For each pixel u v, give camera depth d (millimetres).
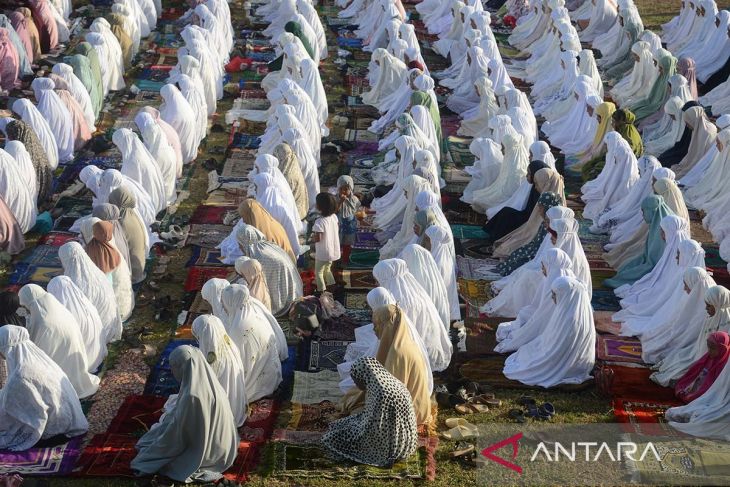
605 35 24547
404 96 19375
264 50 23453
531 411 11367
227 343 10719
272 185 14523
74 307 11539
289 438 10734
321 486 10086
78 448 10406
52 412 10344
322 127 19125
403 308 11695
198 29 20797
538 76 22516
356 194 16594
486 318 13266
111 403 11219
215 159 17875
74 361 11156
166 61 22375
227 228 15430
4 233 14062
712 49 22781
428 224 13273
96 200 14742
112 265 12609
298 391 11586
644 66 20891
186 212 15977
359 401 11031
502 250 14938
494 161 16484
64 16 24062
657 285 13398
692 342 12195
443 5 25469
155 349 12297
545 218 13695
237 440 10383
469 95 20641
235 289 11266
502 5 27188
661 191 14656
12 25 20828
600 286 14242
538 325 12281
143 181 15516
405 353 10781
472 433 10977
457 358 12352
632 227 15477
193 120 17500
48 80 17391
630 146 17438
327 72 22641
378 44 23672
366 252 14906
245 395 10992
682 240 13125
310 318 12594
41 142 16516
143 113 16250
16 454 10242
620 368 12273
